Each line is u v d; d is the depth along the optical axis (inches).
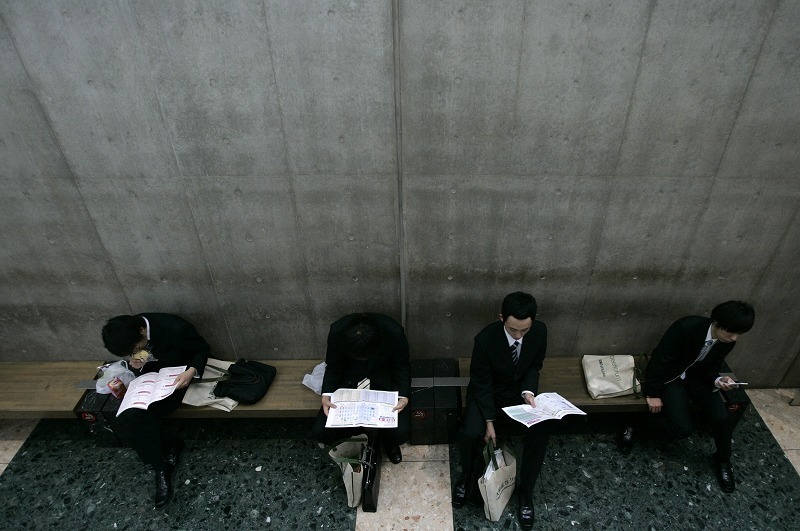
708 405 125.0
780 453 135.9
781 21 96.9
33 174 119.0
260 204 123.2
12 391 143.0
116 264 134.8
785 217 121.7
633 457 136.0
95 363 154.3
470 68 103.7
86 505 128.0
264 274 136.0
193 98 108.0
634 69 103.3
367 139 112.9
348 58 102.8
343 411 118.4
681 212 122.5
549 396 121.0
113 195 122.3
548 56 102.2
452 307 141.4
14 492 131.5
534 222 125.3
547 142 113.0
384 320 125.1
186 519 124.0
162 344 130.1
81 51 102.3
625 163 115.4
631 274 133.8
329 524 121.8
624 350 150.2
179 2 97.0
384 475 132.5
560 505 124.5
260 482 132.3
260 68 104.2
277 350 152.8
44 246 131.3
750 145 112.0
